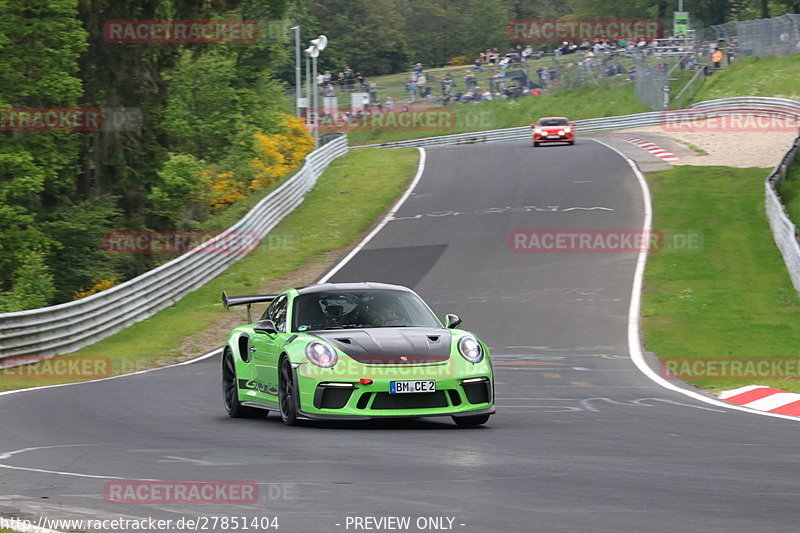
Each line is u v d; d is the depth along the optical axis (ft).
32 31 384.27
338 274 358.23
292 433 113.80
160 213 460.55
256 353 130.82
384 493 77.92
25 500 77.36
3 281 382.22
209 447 103.45
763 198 446.60
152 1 427.33
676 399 154.61
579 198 472.03
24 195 392.68
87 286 419.95
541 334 254.88
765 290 302.04
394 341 119.24
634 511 70.59
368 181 560.20
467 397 117.29
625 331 254.47
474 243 395.55
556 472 86.89
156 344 263.08
